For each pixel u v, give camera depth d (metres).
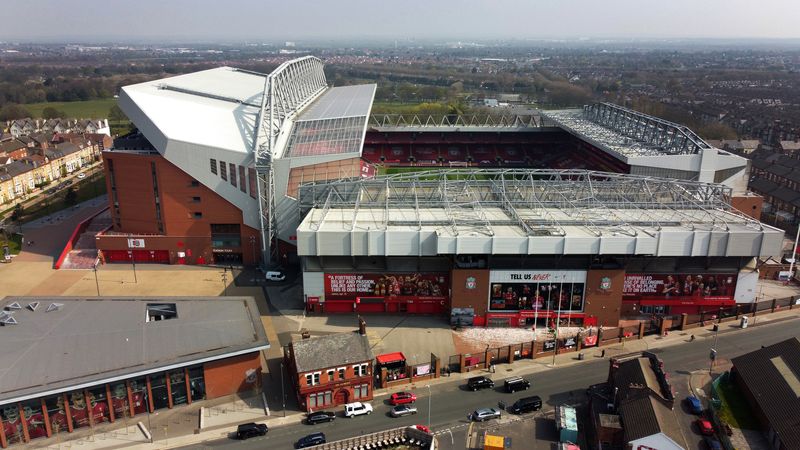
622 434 62.47
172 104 121.44
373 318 93.31
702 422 66.50
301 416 69.19
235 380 72.88
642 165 120.44
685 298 94.69
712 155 120.00
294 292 102.62
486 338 87.44
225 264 115.44
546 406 71.38
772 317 95.56
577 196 106.12
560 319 91.19
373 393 74.12
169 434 65.50
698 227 93.25
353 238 87.88
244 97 140.62
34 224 141.50
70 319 76.38
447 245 86.38
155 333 73.50
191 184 111.00
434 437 64.56
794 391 65.50
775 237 88.00
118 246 115.38
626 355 82.81
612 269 88.81
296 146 116.50
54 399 64.00
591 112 181.00
